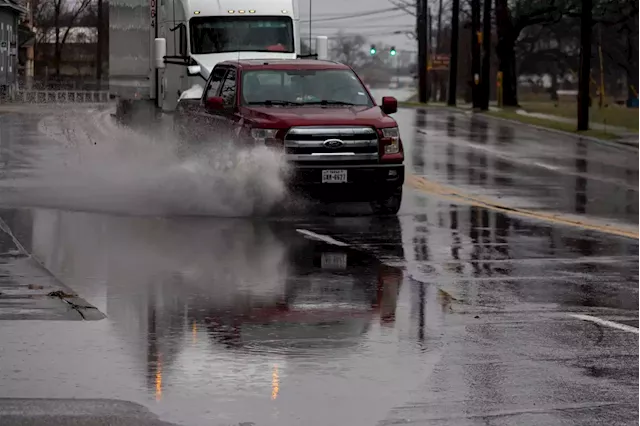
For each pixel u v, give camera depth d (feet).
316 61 82.69
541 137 169.37
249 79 79.15
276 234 65.31
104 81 382.01
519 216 75.66
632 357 36.94
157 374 34.37
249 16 109.50
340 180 72.90
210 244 61.00
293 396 32.17
